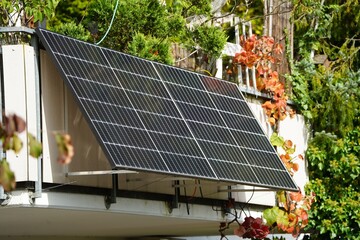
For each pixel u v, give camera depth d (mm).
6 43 11422
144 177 12727
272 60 16688
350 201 17391
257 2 25812
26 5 12273
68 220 12859
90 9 15734
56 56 11219
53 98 11516
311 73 18031
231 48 17359
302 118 17672
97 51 12078
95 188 11969
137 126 11586
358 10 20406
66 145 5965
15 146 6078
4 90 11234
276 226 16125
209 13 16906
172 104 12648
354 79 18219
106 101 11414
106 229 14672
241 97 14570
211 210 14391
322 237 17906
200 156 12258
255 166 13328
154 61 13133
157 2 15414
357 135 17891
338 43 20766
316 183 17438
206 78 14094
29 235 14500
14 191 11055
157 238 17141
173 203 13406
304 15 19125
